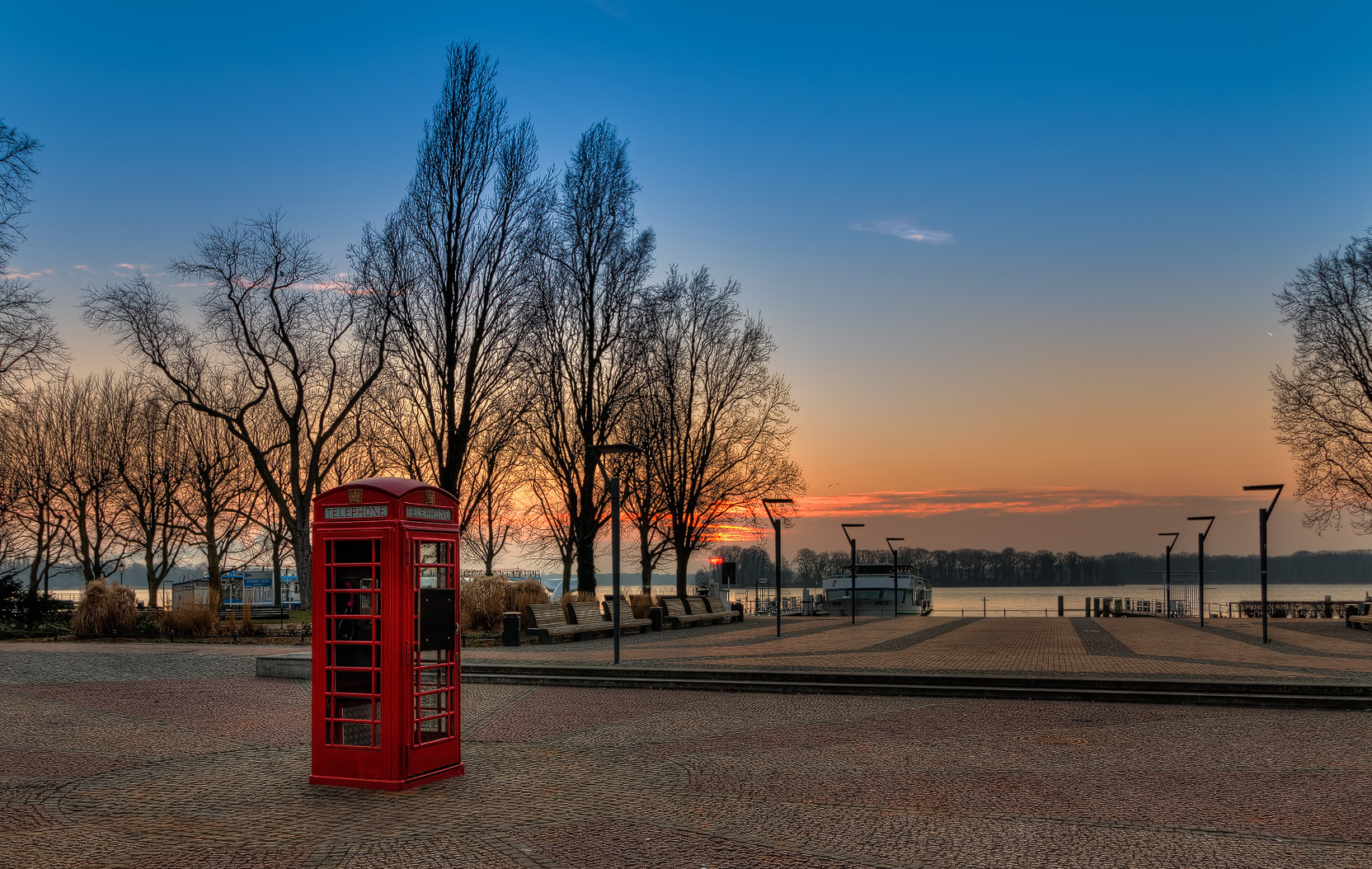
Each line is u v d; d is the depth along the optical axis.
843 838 7.92
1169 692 16.30
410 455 43.31
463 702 16.66
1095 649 24.38
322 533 9.94
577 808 8.91
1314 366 42.69
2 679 19.08
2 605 33.66
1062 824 8.39
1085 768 10.84
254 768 10.66
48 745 12.19
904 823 8.41
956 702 16.39
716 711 15.48
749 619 45.16
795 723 14.16
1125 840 7.87
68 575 64.31
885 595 55.41
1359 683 16.41
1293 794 9.51
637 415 41.16
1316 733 13.15
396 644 9.57
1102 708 15.55
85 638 29.41
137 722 13.96
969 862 7.29
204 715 14.71
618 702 16.66
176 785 9.83
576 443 39.88
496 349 36.41
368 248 37.69
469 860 7.30
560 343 38.56
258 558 53.88
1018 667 19.50
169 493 49.00
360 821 8.40
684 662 21.06
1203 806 9.01
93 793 9.48
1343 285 41.66
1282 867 7.15
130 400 49.62
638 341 39.31
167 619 29.47
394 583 9.58
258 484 51.31
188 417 49.53
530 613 28.08
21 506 48.66
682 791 9.64
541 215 36.84
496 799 9.24
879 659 21.61
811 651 24.05
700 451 45.25
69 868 7.10
